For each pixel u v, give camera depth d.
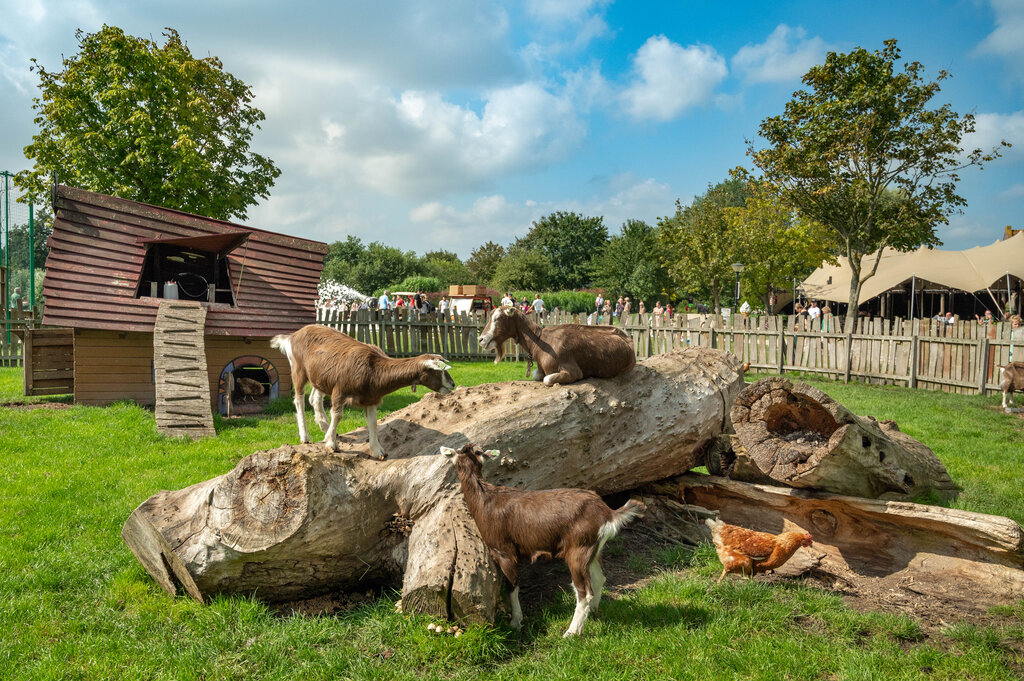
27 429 9.73
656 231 59.81
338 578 5.07
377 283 67.06
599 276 62.25
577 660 4.00
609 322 23.12
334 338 5.50
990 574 5.19
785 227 39.31
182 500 5.05
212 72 24.38
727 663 4.01
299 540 4.64
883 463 6.02
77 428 9.93
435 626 4.27
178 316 12.07
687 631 4.39
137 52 22.52
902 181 23.48
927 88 21.67
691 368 7.24
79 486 7.30
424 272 70.25
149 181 22.89
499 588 4.49
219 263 14.77
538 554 4.46
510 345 22.31
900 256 35.69
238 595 4.89
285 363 13.84
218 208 24.86
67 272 12.05
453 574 4.27
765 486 6.28
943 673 3.98
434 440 5.45
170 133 23.16
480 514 4.59
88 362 12.12
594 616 4.66
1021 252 32.41
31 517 6.34
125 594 5.04
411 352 22.06
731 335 20.69
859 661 4.00
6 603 4.75
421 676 3.86
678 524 6.70
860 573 5.68
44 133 22.95
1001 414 13.02
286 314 14.08
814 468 5.46
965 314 35.91
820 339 19.06
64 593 5.02
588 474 6.12
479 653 4.05
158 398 10.45
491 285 69.31
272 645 4.19
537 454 5.73
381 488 5.05
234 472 4.75
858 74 22.14
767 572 5.61
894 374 17.52
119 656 4.14
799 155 23.28
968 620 4.82
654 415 6.56
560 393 6.05
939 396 15.44
